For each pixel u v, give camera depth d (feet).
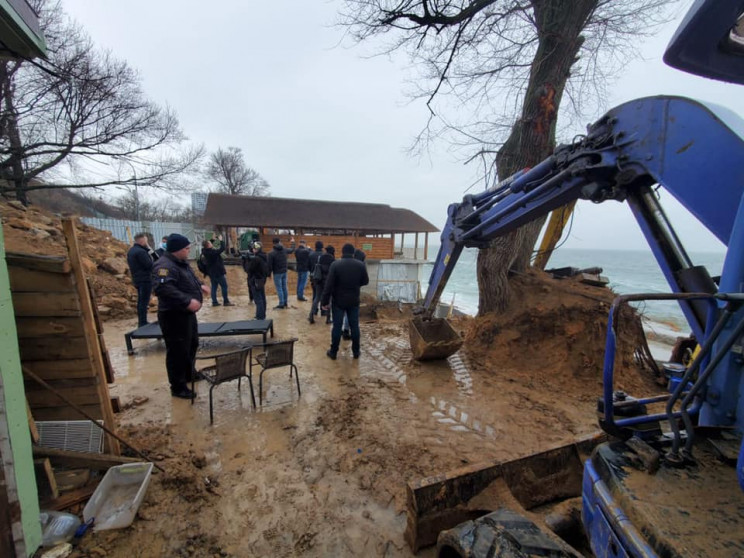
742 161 5.30
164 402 12.62
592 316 16.34
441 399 13.24
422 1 17.21
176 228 78.02
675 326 41.81
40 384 7.76
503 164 19.08
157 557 6.22
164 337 12.47
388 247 77.61
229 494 7.93
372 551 6.49
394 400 13.09
